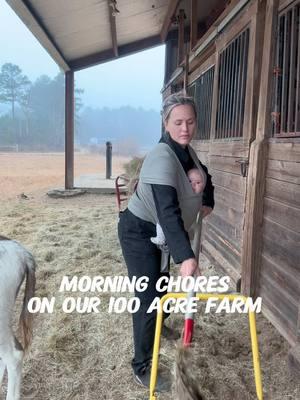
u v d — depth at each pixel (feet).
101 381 7.91
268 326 9.85
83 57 34.37
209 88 17.10
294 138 8.88
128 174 22.20
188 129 6.77
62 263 14.58
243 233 11.46
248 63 11.51
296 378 7.75
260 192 10.37
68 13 23.81
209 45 16.47
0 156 111.24
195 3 21.93
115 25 28.14
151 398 5.92
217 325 10.00
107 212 24.58
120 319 10.25
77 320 10.20
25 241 17.37
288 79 9.43
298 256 8.50
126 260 7.54
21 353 7.02
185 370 5.21
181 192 6.87
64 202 29.12
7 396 6.89
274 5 9.84
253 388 7.67
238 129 12.72
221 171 14.10
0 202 28.96
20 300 11.49
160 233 6.98
